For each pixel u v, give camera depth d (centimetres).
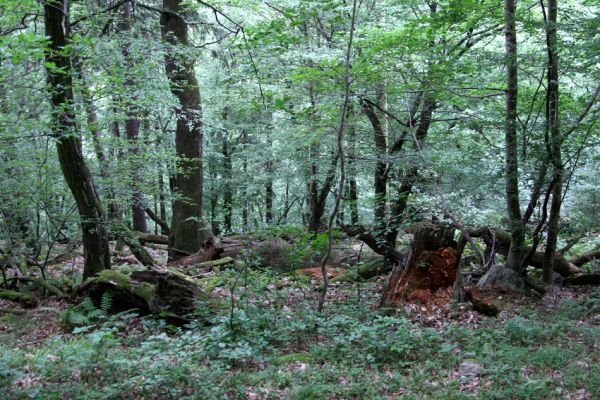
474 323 867
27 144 1048
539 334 740
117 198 1357
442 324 868
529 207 1026
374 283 1250
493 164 1089
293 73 1120
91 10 1357
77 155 1082
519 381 575
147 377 595
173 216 1612
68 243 1434
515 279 1010
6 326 948
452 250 1003
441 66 1061
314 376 626
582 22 946
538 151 975
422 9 1473
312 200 1561
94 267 1142
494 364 632
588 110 970
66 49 771
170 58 1340
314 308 976
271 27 962
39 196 1123
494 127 1117
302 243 978
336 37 1305
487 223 1162
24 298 1116
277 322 837
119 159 1320
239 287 1111
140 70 1053
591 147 1032
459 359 669
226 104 1819
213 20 1967
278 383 612
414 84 1116
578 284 1143
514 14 999
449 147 1262
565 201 1268
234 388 592
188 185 1583
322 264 921
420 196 1182
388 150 1372
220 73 1955
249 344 743
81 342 770
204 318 862
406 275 991
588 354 660
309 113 1232
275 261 1350
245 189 1909
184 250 1579
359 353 703
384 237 1173
